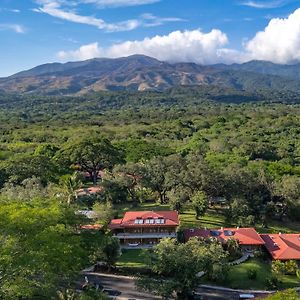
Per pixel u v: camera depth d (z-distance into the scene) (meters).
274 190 103.75
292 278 71.75
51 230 44.44
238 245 78.38
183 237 80.31
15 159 111.75
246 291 65.62
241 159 149.75
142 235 80.44
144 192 105.00
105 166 125.44
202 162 112.00
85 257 47.94
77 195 98.56
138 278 62.84
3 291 38.91
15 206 46.84
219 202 107.00
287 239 82.81
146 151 152.50
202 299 62.19
